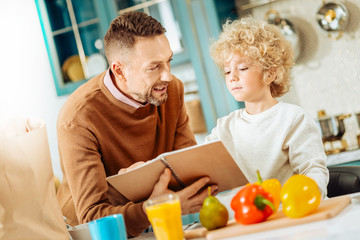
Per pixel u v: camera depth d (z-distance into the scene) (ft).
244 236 2.84
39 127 3.69
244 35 4.79
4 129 3.66
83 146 4.68
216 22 9.93
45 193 3.53
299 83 10.55
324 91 10.39
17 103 12.19
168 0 10.28
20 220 3.37
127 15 4.81
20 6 12.05
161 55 4.62
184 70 11.06
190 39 10.08
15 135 3.65
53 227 3.51
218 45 4.99
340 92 10.29
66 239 3.57
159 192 3.77
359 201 3.28
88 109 4.84
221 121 5.34
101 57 11.02
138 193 4.03
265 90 4.90
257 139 4.84
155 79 4.71
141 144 5.17
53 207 3.59
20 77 12.18
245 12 10.53
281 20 10.24
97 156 4.71
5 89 12.25
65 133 4.75
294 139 4.52
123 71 4.78
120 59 4.73
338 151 9.22
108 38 4.86
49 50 11.30
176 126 5.76
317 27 10.28
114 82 4.98
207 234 2.99
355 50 10.10
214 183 4.00
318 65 10.39
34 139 3.47
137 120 5.08
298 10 10.35
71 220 5.40
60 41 11.27
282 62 5.02
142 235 4.22
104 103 4.95
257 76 4.79
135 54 4.61
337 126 9.45
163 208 2.95
